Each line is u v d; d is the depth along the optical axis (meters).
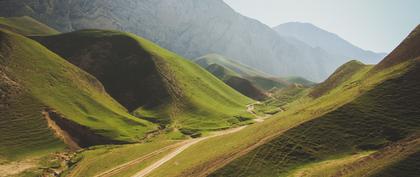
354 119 63.50
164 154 106.19
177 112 182.75
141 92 196.38
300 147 60.41
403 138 56.41
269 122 92.81
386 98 66.81
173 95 195.25
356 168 49.31
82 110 145.25
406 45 96.00
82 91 159.88
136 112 179.12
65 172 97.88
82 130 129.62
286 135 63.84
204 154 85.19
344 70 176.50
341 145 59.00
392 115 62.16
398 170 43.78
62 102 141.50
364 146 57.41
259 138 74.81
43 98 135.00
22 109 124.19
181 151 108.00
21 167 97.94
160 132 153.00
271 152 61.00
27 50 156.62
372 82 77.06
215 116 183.50
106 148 120.81
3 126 114.44
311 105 93.94
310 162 57.16
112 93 194.75
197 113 185.12
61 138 120.75
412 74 71.19
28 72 143.50
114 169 96.69
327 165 53.97
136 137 139.12
